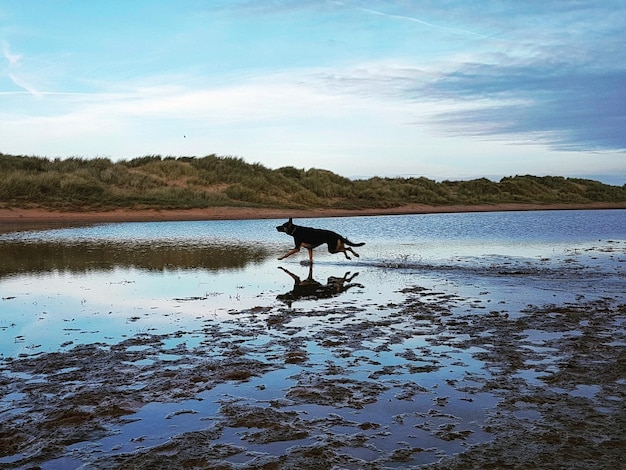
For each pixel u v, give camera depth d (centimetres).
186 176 4347
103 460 372
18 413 452
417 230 2459
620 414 433
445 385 505
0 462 372
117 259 1421
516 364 560
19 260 1392
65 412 450
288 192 4453
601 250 1619
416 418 434
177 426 425
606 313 776
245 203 3847
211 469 357
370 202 4484
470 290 979
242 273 1199
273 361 582
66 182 3478
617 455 368
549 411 442
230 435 408
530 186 6222
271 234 2234
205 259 1434
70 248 1673
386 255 1528
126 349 628
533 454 371
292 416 440
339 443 392
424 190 5122
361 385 507
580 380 510
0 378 535
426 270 1234
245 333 696
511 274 1159
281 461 366
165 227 2602
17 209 3094
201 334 692
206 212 3412
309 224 2841
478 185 6069
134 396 486
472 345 632
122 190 3681
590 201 6022
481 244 1833
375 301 891
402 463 362
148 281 1091
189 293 965
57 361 585
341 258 1467
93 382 523
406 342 648
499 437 398
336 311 819
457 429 413
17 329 719
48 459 375
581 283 1038
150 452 382
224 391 497
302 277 1145
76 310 828
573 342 632
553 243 1856
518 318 754
